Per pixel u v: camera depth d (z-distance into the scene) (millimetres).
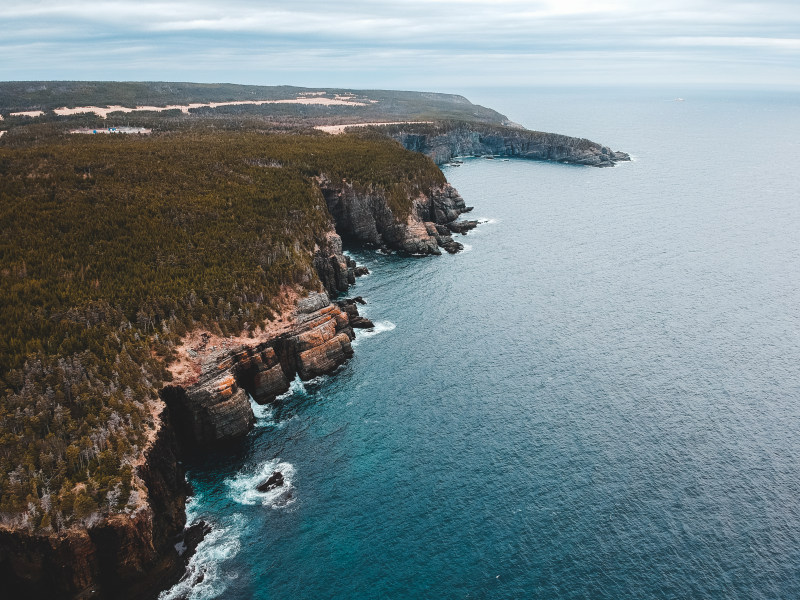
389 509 78688
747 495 80562
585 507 78562
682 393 104188
